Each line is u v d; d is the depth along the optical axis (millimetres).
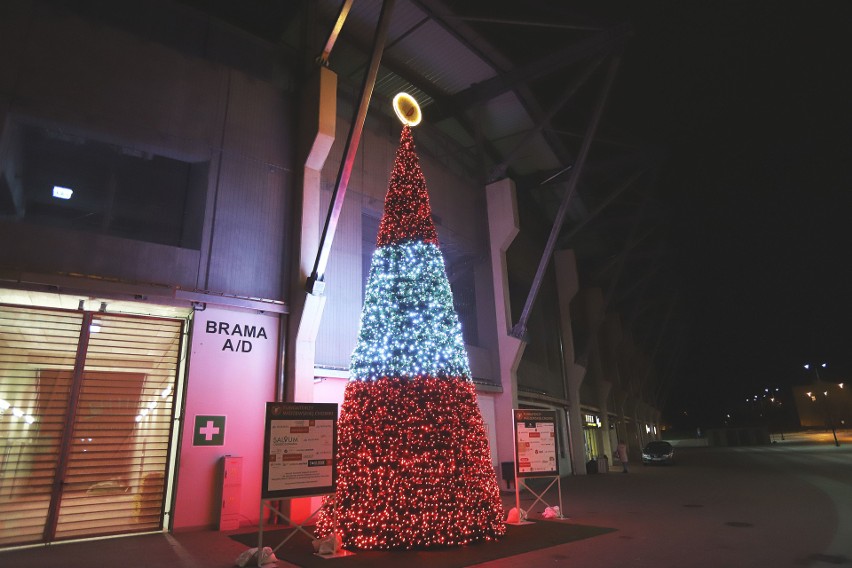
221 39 11484
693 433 87938
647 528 9016
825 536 8133
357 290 12734
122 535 8633
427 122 17906
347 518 7676
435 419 7984
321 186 12680
